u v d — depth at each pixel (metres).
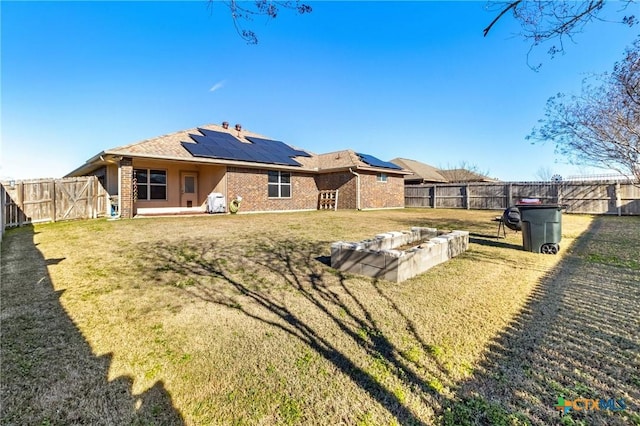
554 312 3.26
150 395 2.05
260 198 14.74
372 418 1.84
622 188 13.91
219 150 13.53
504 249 6.56
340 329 2.94
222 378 2.21
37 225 10.04
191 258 5.70
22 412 1.89
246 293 3.93
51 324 3.04
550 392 2.04
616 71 5.56
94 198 12.15
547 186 16.00
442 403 1.95
